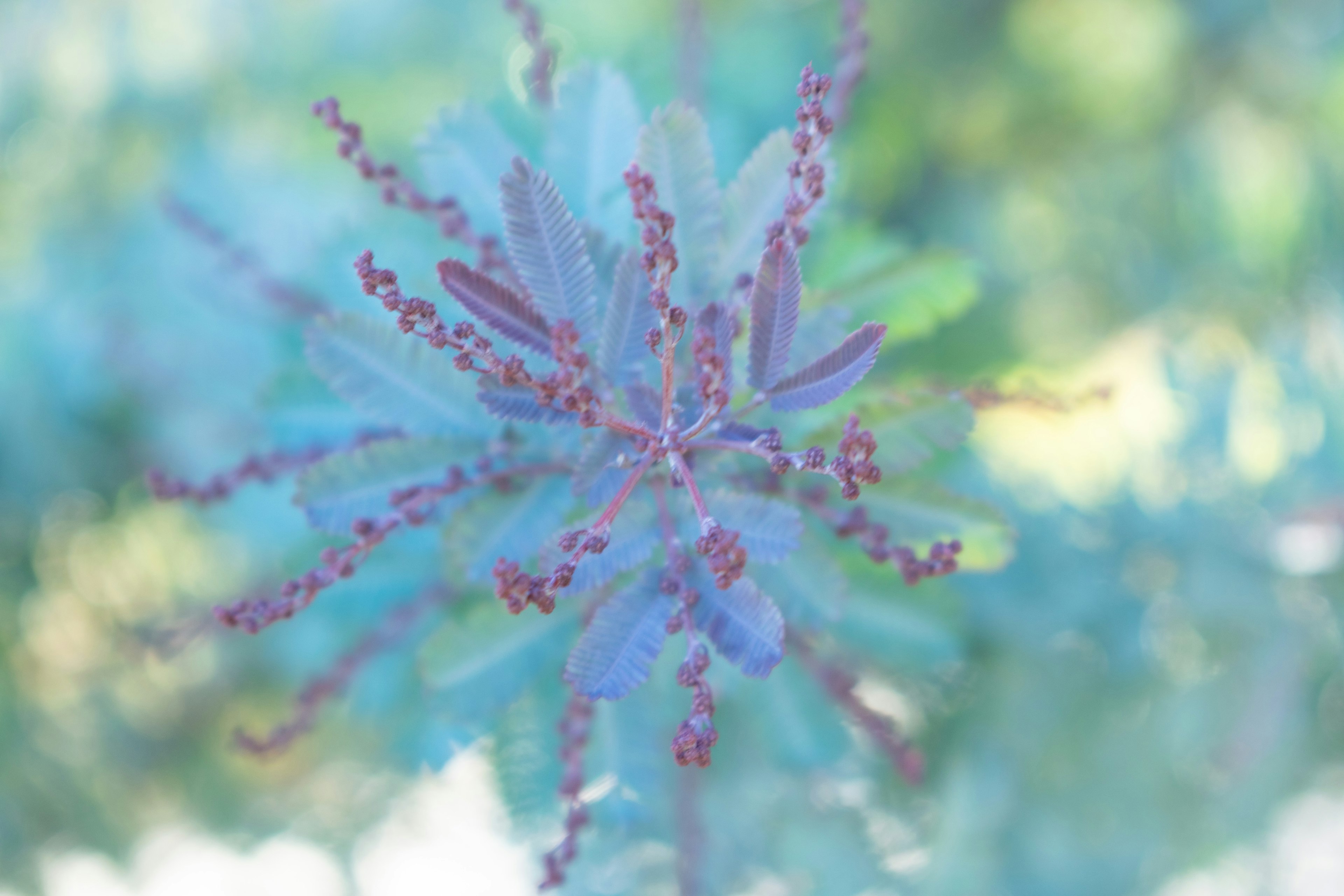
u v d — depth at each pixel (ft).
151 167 1.86
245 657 1.81
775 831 1.12
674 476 0.72
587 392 0.69
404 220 0.89
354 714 0.96
